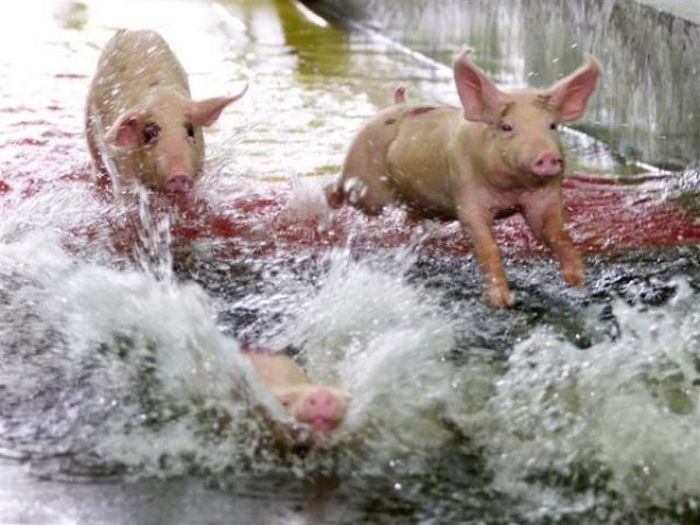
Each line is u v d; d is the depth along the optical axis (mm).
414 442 5750
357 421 5824
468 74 7113
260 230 8367
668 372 6277
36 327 6773
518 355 6461
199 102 8125
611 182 9695
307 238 8250
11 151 9758
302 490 5402
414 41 13875
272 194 9008
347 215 8492
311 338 6758
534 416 5930
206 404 5930
